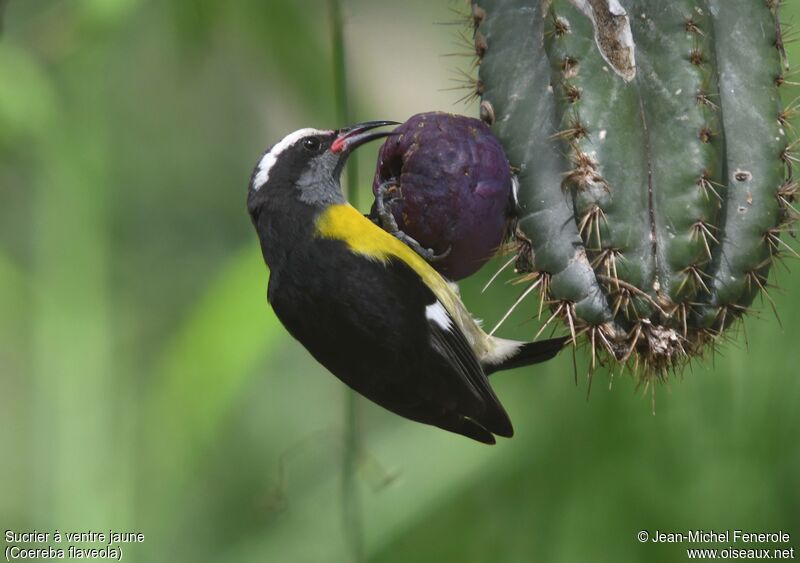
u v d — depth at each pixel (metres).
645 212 8.13
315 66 12.12
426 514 11.11
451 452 11.29
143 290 13.59
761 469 11.03
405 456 11.31
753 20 8.46
